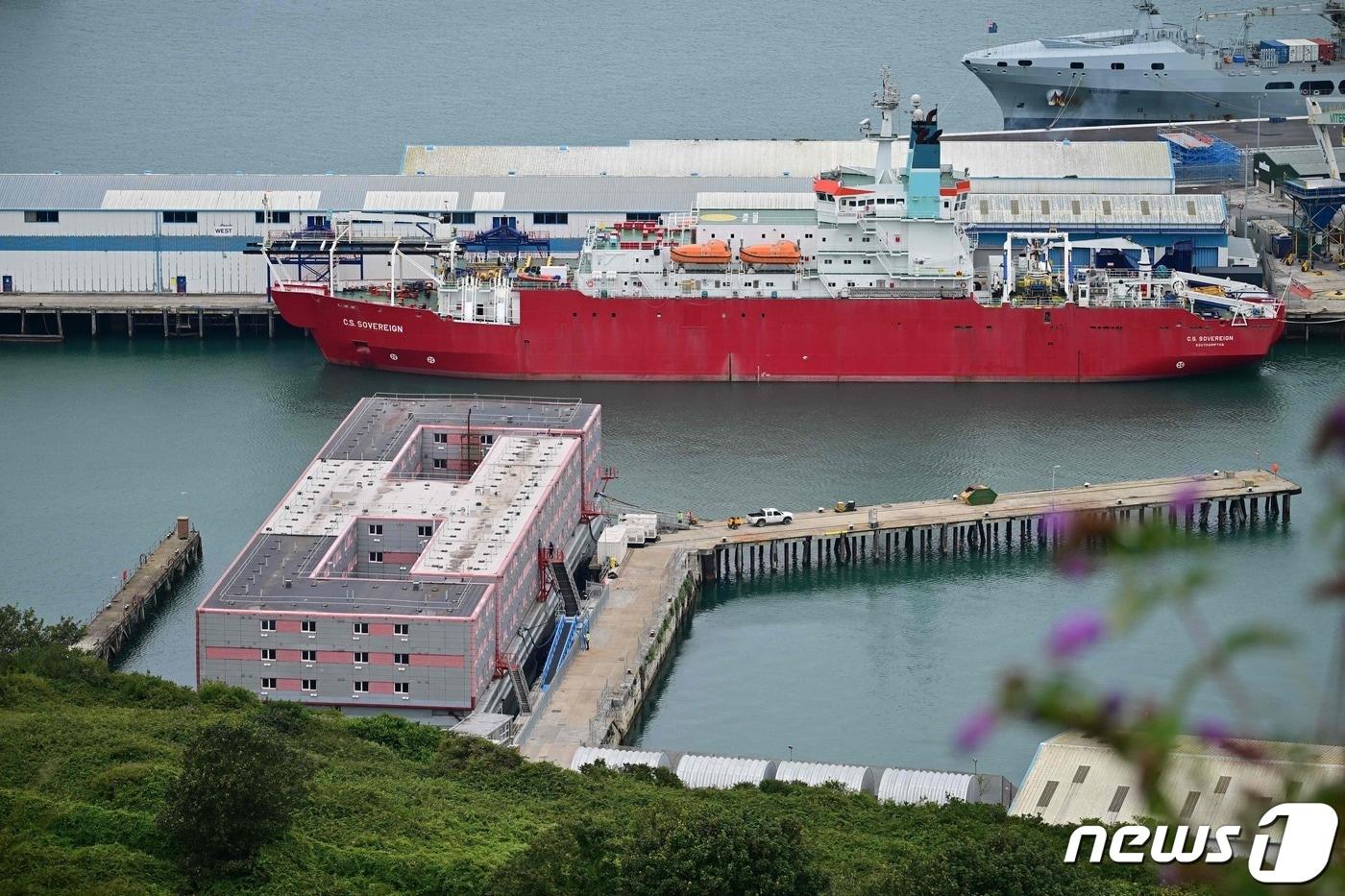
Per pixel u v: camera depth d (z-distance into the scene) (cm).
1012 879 16775
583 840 18788
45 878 18150
